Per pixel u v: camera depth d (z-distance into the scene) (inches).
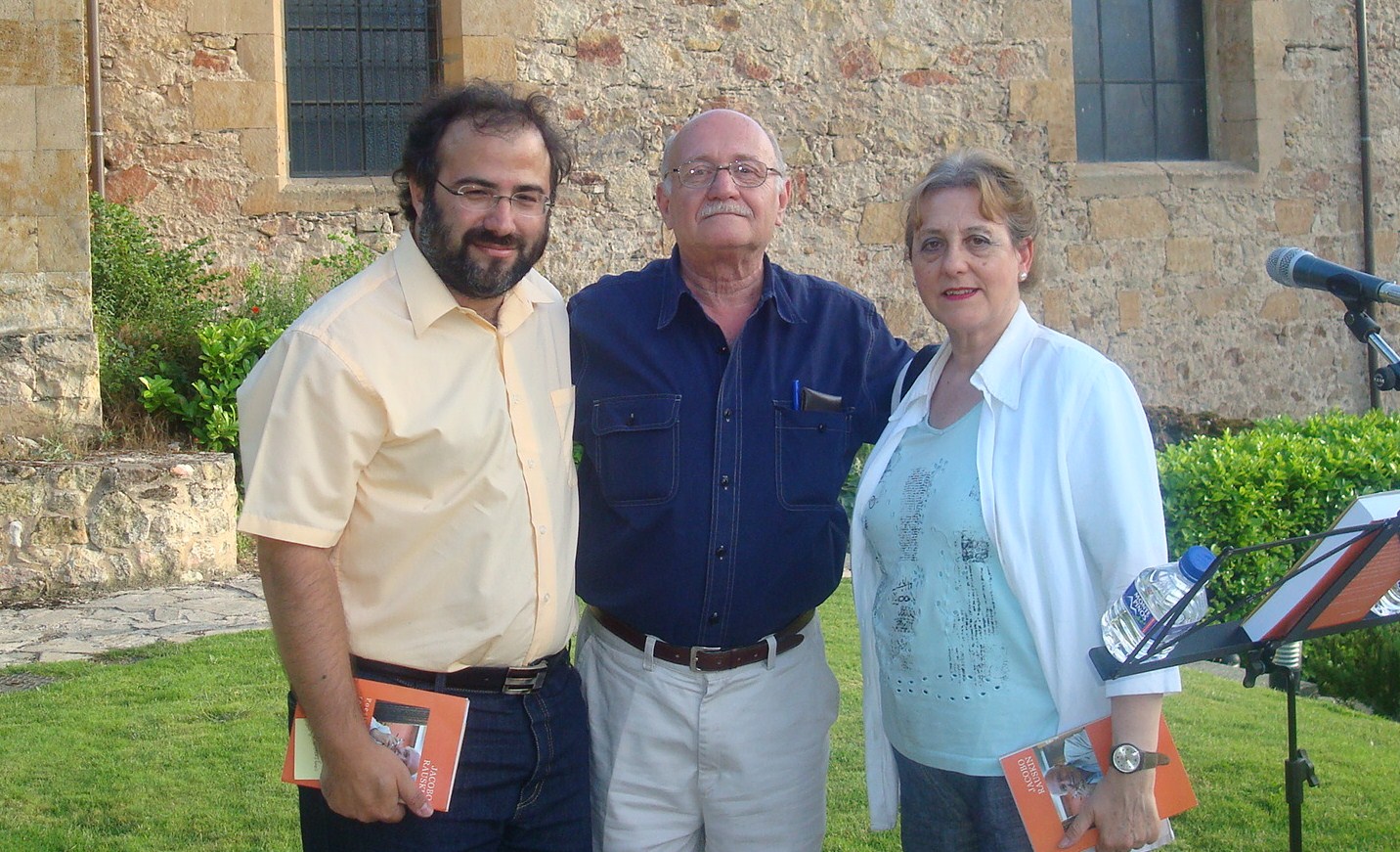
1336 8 415.8
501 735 90.5
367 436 84.2
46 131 279.3
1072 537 85.7
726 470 101.7
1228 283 407.8
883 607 94.0
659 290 107.1
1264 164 410.0
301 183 351.3
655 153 365.7
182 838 135.7
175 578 267.9
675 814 104.5
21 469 256.7
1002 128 388.2
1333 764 156.3
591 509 104.6
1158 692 82.5
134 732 166.4
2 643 219.9
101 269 310.2
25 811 141.6
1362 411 418.6
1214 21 418.9
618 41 362.0
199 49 339.0
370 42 360.5
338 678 83.4
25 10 277.3
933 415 96.1
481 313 91.0
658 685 102.1
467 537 87.1
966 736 88.5
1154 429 401.1
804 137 375.2
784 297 107.4
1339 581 81.2
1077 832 83.7
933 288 92.1
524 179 87.4
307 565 82.7
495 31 352.8
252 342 310.2
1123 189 398.0
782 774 104.7
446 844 88.8
